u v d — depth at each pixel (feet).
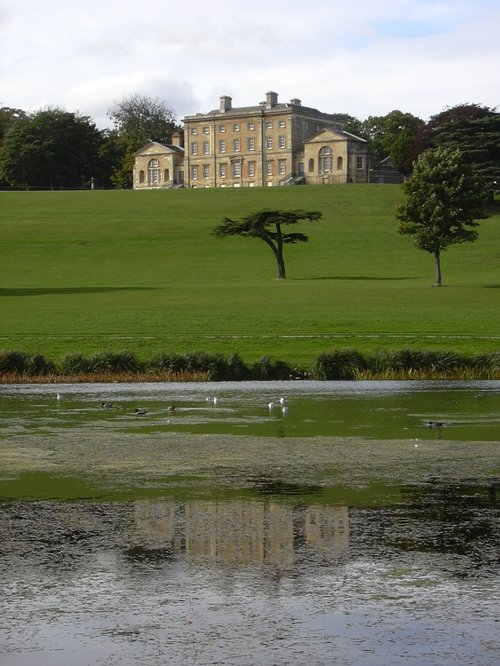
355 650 39.75
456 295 300.20
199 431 105.29
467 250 431.84
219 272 393.09
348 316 244.63
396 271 392.68
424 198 338.75
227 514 63.41
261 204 539.70
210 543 55.72
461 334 211.82
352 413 121.39
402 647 40.01
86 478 76.79
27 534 58.03
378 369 174.91
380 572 49.85
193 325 230.27
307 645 40.29
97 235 469.57
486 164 568.41
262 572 49.93
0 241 455.63
